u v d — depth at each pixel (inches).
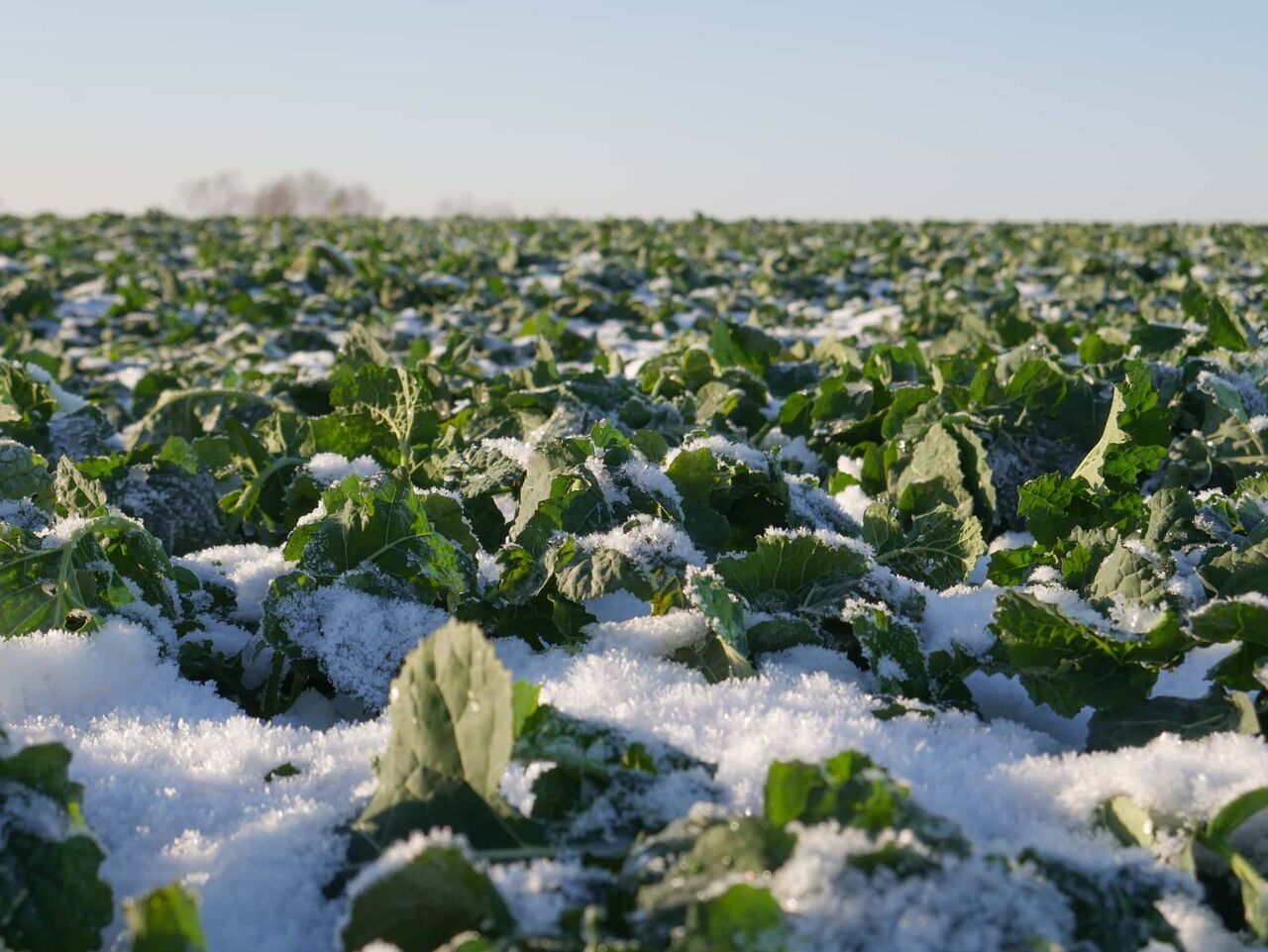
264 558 105.3
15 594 83.0
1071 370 143.9
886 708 71.1
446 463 116.3
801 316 373.7
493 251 625.3
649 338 354.9
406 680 55.3
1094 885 50.1
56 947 50.4
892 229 798.5
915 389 137.0
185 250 704.4
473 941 43.8
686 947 40.5
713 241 696.4
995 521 117.6
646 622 84.1
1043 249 624.1
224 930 52.2
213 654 88.2
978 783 61.7
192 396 162.7
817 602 85.4
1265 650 68.6
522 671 80.3
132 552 91.6
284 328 359.3
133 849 59.7
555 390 140.3
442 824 53.5
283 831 58.2
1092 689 71.4
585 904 47.3
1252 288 404.5
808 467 141.1
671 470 98.5
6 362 148.0
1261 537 89.5
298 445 131.0
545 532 92.7
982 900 43.9
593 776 56.8
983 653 80.4
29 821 52.0
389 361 167.2
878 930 42.9
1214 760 60.7
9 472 107.3
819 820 48.3
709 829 46.9
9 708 76.0
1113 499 102.3
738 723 66.9
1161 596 80.4
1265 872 55.2
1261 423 122.6
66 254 640.4
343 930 47.7
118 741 71.3
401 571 86.6
